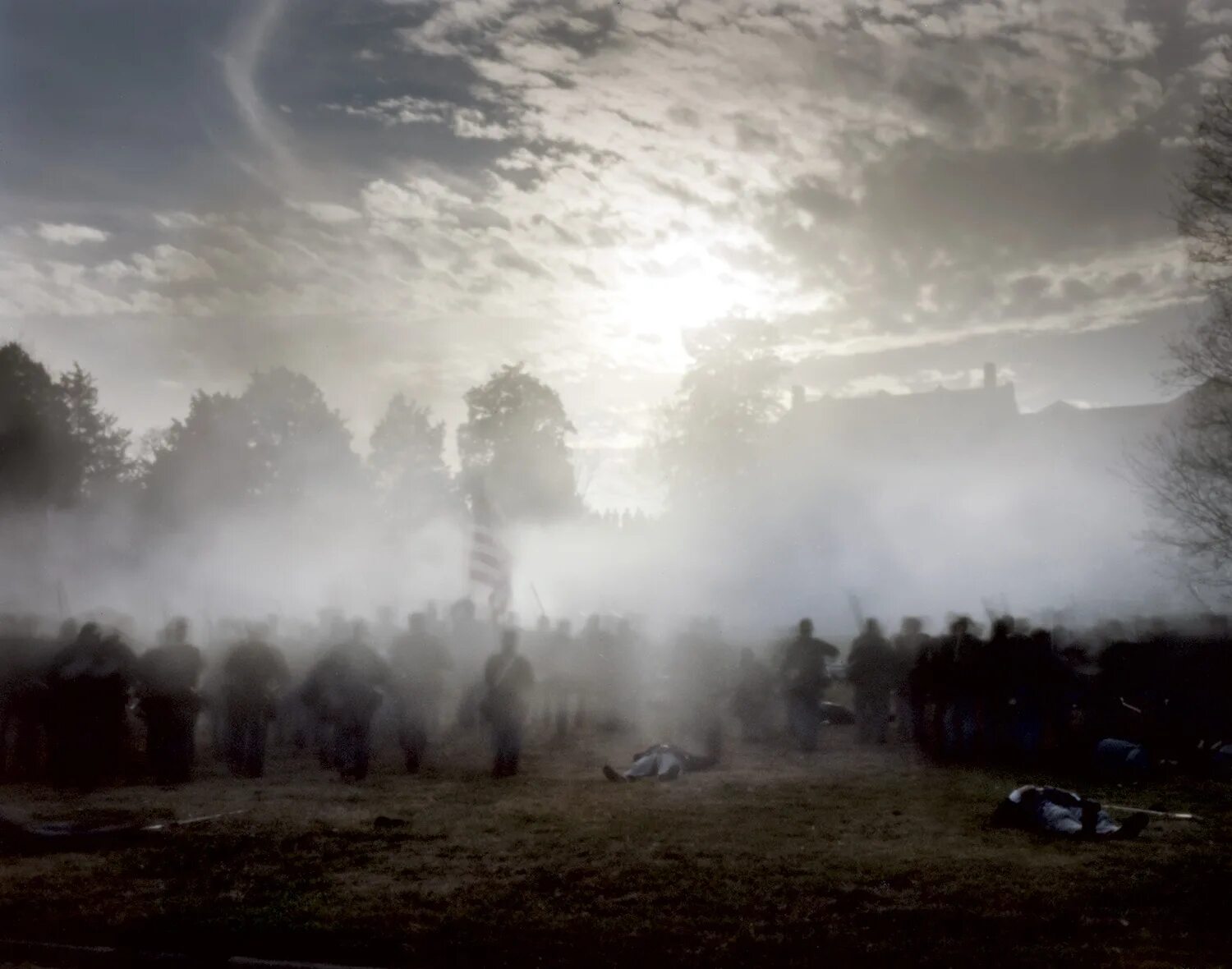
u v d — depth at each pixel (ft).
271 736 79.71
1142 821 40.63
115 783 57.21
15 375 177.47
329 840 40.63
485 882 34.22
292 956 27.25
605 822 44.27
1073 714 60.44
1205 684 59.82
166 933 28.55
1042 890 32.65
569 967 26.40
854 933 28.66
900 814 45.91
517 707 59.06
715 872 35.27
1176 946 27.50
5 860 37.70
